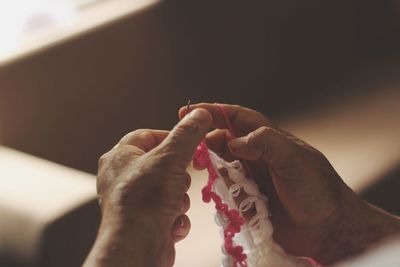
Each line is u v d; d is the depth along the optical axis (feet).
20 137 5.91
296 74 8.02
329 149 6.47
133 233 2.34
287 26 7.96
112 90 6.47
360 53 8.73
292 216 3.04
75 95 6.22
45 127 6.04
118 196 2.43
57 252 4.64
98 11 6.88
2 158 5.49
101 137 6.38
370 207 3.07
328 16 8.39
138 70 6.68
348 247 3.05
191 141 2.50
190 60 7.10
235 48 7.47
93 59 6.35
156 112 6.80
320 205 2.96
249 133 3.06
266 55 7.77
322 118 7.17
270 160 2.88
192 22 7.13
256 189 3.00
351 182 5.95
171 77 6.95
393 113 7.08
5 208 4.79
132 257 2.31
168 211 2.41
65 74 6.16
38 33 6.65
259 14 7.69
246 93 7.55
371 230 3.01
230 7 7.45
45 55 6.05
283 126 7.11
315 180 2.92
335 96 7.70
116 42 6.52
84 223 4.71
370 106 7.30
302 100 7.76
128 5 6.95
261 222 2.98
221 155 3.18
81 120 6.25
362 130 6.79
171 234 2.60
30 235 4.66
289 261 3.01
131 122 6.60
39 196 4.82
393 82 7.86
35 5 7.13
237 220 2.90
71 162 6.18
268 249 3.00
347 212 3.01
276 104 7.71
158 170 2.44
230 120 3.11
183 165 2.47
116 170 2.55
